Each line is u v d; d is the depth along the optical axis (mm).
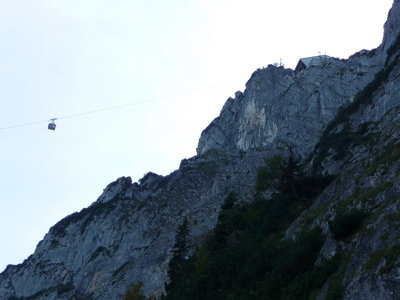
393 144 52531
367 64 137625
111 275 143875
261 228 70750
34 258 196500
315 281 40906
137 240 148750
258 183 97062
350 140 98750
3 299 179750
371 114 101688
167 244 130625
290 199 75625
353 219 41062
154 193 170875
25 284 178625
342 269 37750
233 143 164250
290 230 59188
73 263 170625
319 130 126438
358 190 47281
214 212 128000
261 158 133250
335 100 133125
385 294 30422
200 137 186375
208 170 158875
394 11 132750
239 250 66875
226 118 177250
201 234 121125
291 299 41469
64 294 152500
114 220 171000
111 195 195375
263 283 49312
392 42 129000
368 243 36438
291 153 127625
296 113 139625
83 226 185500
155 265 124500
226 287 58688
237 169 140250
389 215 36812
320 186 76000
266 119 150375
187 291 67750
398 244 32469
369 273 32688
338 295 34750
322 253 43344
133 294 92375
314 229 48781
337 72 141500
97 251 163625
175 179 168250
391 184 41594
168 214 149625
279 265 49594
